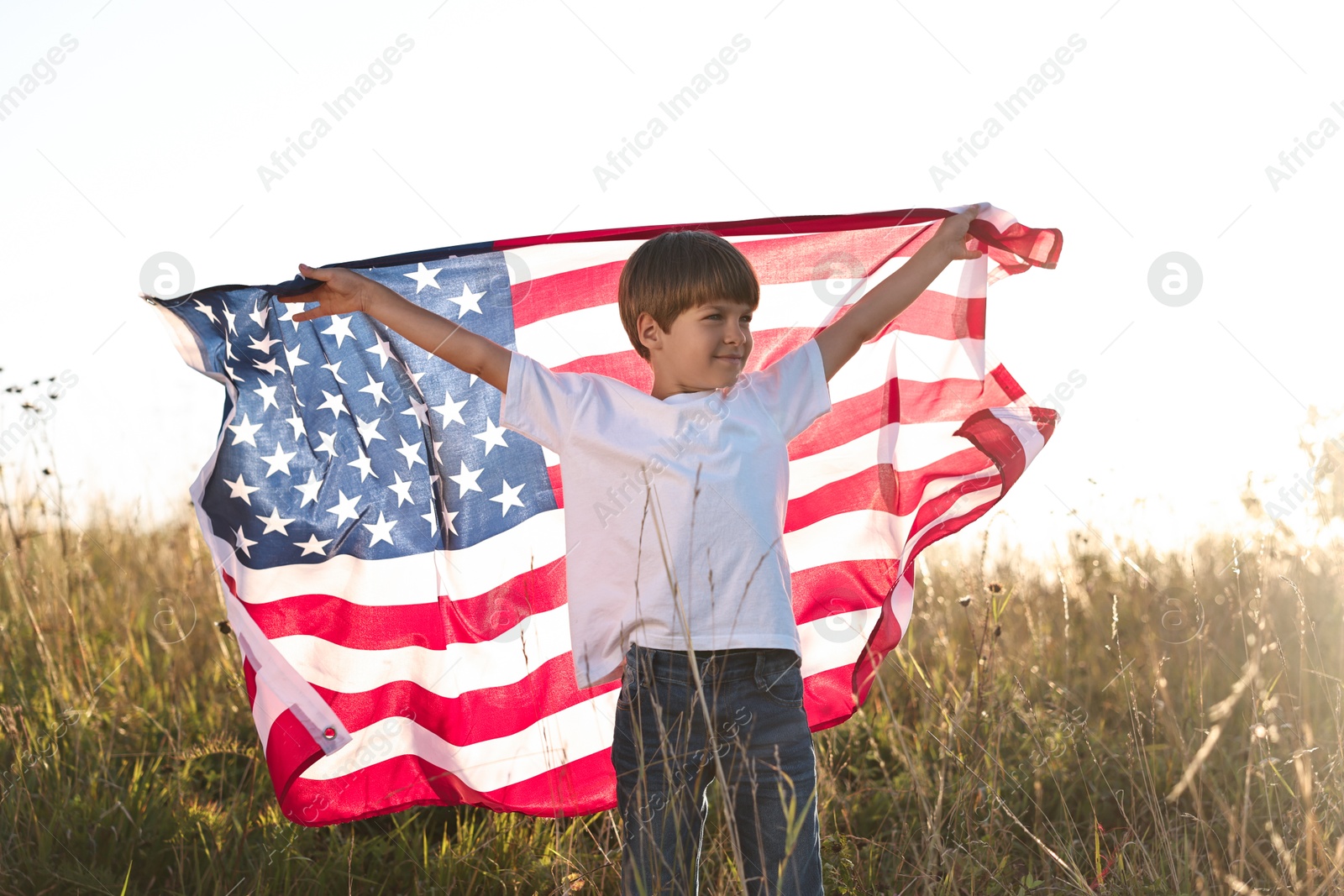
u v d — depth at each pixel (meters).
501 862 3.30
